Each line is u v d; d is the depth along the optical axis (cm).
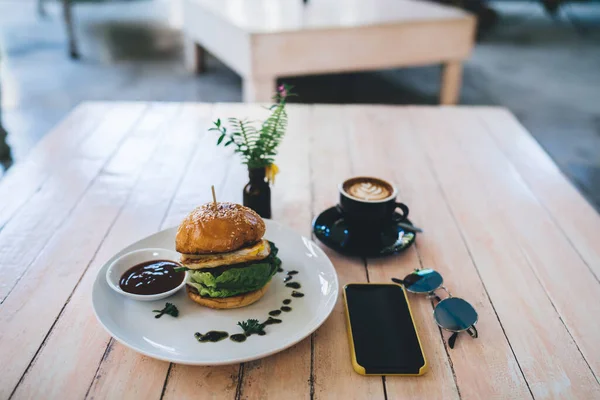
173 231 75
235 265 61
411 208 88
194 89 281
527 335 62
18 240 77
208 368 57
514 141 116
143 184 94
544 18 470
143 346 57
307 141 114
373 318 63
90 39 367
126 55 337
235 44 216
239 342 58
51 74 295
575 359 59
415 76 319
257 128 117
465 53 237
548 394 54
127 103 131
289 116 127
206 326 60
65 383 54
